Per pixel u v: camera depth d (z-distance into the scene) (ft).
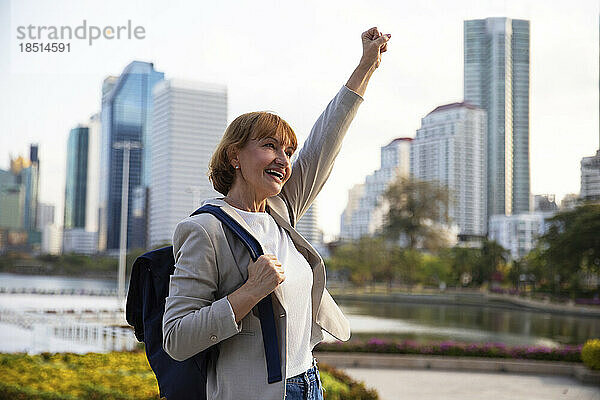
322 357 38.11
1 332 50.72
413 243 106.42
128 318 5.01
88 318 60.90
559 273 74.69
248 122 4.97
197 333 4.24
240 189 5.07
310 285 5.00
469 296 93.35
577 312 72.54
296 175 5.81
